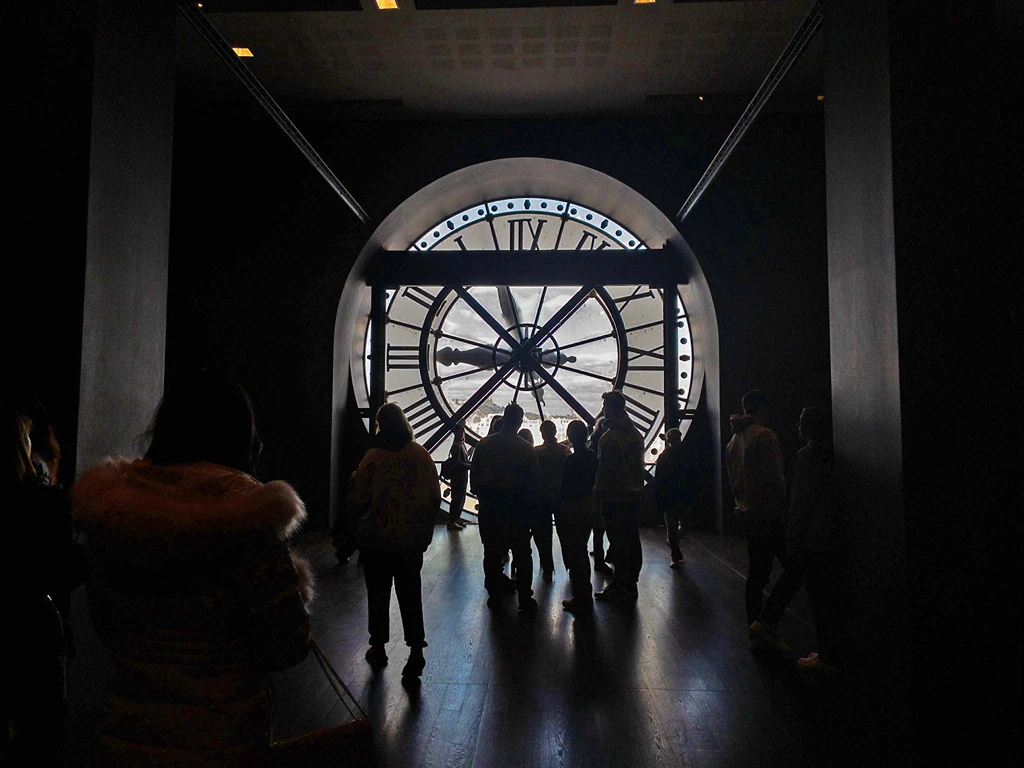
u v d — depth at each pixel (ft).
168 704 4.20
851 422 10.19
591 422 34.22
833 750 9.17
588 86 28.14
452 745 9.39
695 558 23.75
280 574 4.32
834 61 10.82
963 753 8.40
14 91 10.75
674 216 30.42
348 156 31.24
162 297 12.97
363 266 32.07
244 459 4.89
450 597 17.89
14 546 6.42
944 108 9.02
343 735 4.83
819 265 29.81
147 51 12.49
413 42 24.90
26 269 10.54
